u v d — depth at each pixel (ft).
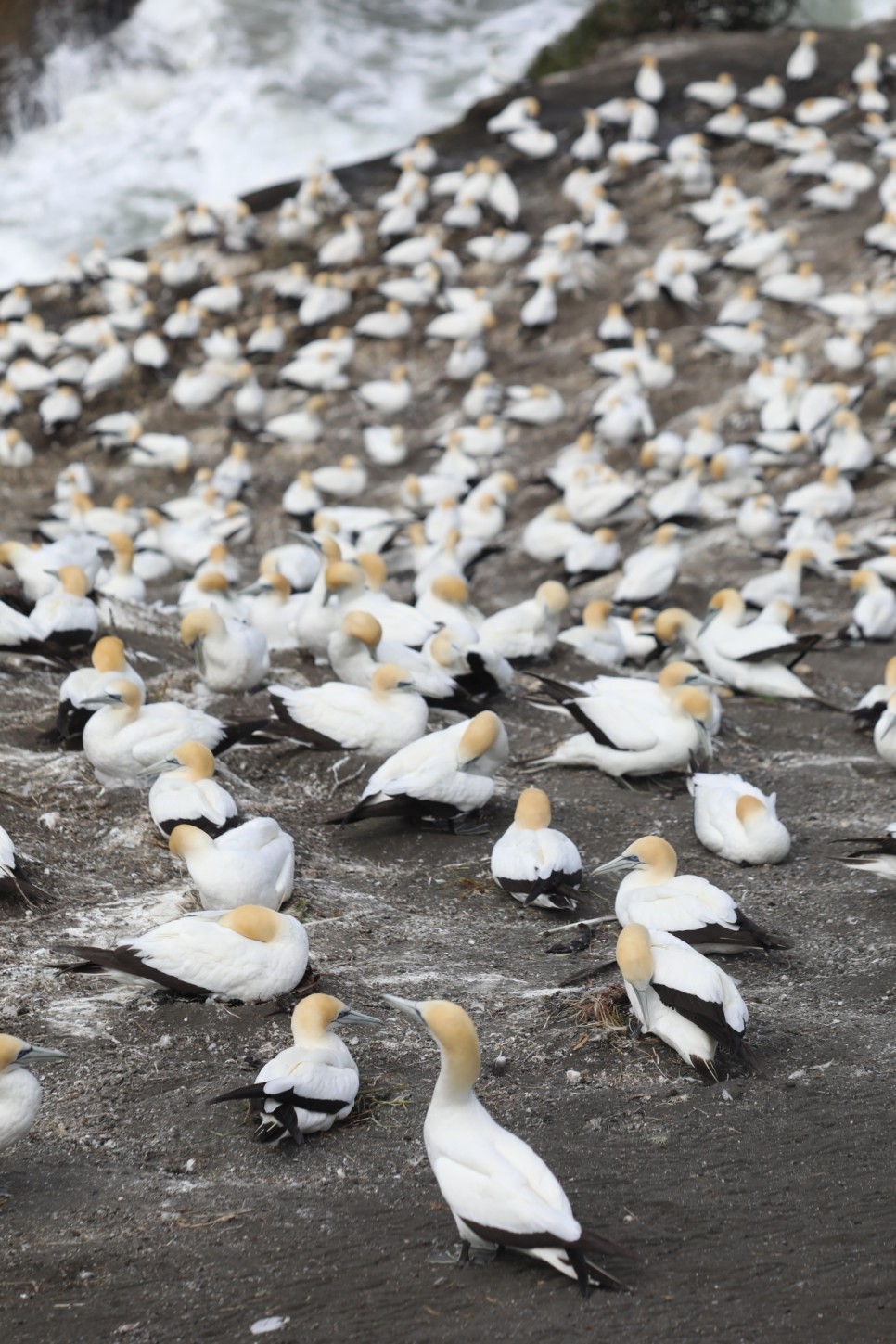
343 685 45.16
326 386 105.40
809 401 87.92
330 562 57.82
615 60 149.18
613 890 38.86
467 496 88.17
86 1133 26.53
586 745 46.98
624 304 108.27
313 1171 25.25
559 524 79.15
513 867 36.40
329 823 39.99
